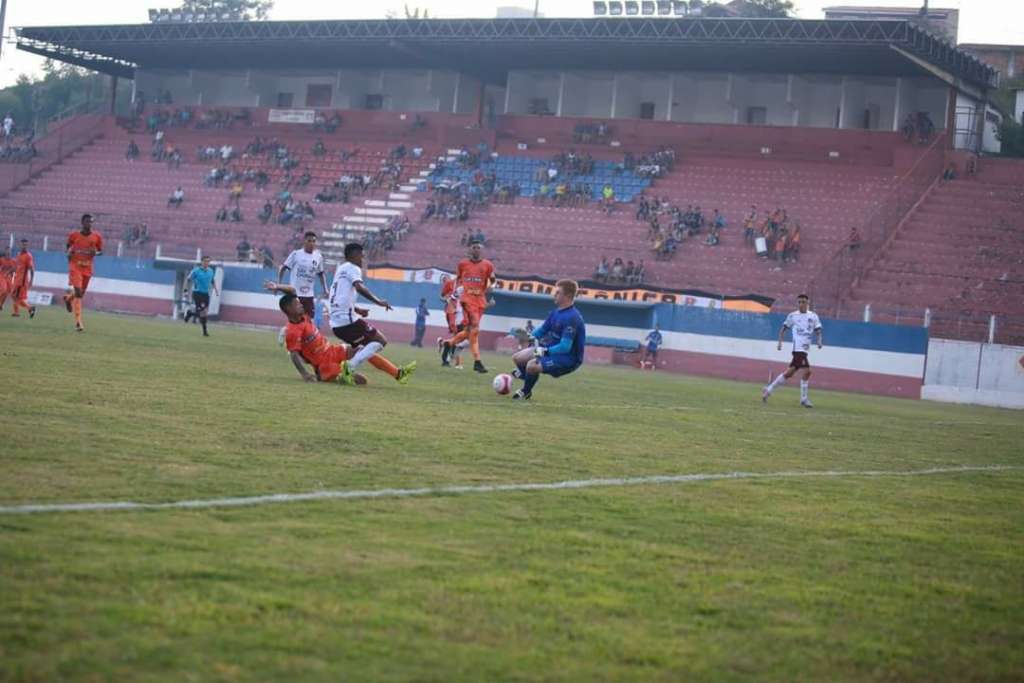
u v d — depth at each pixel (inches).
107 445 335.0
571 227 1974.7
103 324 1214.3
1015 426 904.9
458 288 894.4
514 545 250.1
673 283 1791.3
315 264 864.3
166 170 2369.6
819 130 2084.2
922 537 299.3
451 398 609.6
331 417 455.8
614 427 533.0
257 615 186.7
